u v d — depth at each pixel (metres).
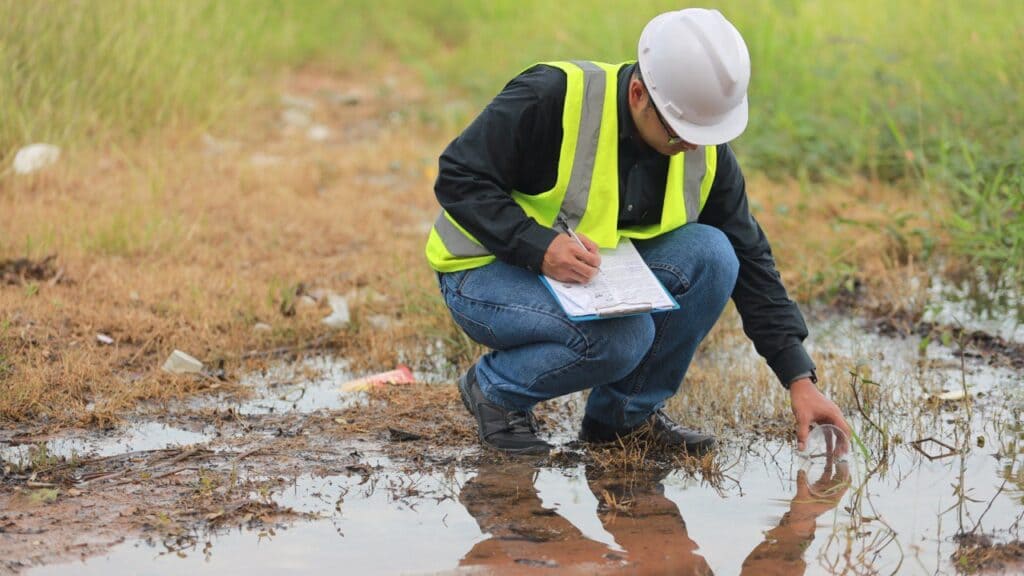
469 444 4.18
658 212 3.83
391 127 10.18
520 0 13.89
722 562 3.24
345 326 5.58
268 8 13.14
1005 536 3.44
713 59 3.45
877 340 5.50
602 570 3.17
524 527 3.48
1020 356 5.21
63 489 3.73
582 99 3.63
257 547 3.32
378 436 4.27
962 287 6.18
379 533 3.43
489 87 11.04
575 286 3.62
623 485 3.83
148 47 9.20
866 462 3.93
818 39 9.72
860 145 8.00
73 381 4.67
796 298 6.14
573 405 4.62
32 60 8.25
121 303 5.66
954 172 7.08
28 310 5.39
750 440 4.26
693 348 3.99
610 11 11.37
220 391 4.75
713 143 3.50
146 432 4.28
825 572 3.18
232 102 9.81
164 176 7.89
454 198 3.72
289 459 4.03
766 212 7.45
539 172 3.72
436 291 5.88
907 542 3.39
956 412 4.53
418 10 14.46
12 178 7.55
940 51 8.80
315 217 7.48
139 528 3.45
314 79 12.20
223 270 6.32
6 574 3.12
